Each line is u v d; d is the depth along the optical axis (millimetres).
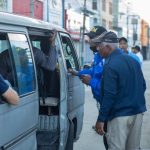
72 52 7012
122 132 5062
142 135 8922
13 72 4465
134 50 13617
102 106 4977
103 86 5035
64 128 5789
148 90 19031
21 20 4824
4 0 20219
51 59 5598
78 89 6836
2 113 4016
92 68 6109
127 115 5051
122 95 5051
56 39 5844
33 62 4977
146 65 56156
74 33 37594
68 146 6176
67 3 35531
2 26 4332
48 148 5590
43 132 5699
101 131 5047
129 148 5289
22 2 22469
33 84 4906
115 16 67125
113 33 5184
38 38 5887
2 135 4023
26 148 4656
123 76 5016
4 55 4410
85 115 11414
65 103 5797
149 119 10836
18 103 4211
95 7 50281
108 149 5172
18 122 4383
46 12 28438
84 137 8789
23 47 4777
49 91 5840
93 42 5211
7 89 3998
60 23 32031
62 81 5707
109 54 5152
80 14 40125
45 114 5809
